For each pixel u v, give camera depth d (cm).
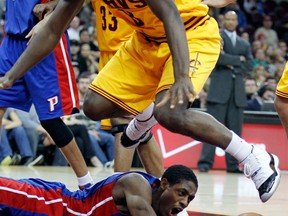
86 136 1183
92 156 1195
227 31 1183
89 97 532
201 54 500
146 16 489
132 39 527
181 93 417
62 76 613
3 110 613
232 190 848
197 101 1266
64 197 514
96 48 1396
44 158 1194
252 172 485
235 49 1179
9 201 496
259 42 1645
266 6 1953
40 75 606
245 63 1194
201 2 543
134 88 525
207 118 470
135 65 524
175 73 423
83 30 1380
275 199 755
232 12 1179
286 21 1944
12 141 1178
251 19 1902
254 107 1290
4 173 967
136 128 564
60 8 467
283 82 646
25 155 1170
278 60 1667
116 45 653
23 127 1175
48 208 508
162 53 504
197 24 509
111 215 501
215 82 1181
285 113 654
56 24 470
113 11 507
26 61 474
